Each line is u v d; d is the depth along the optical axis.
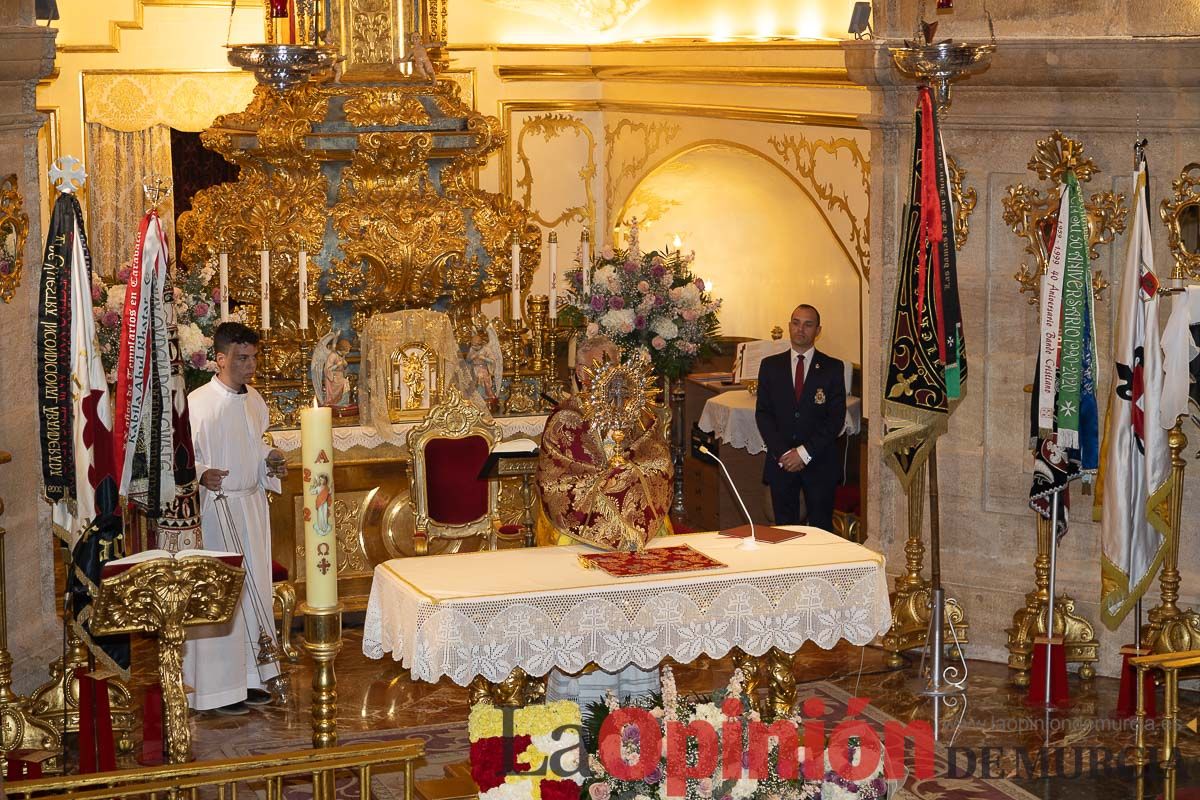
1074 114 8.62
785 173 11.53
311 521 5.81
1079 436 8.04
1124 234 8.66
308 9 10.45
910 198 8.02
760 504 11.75
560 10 13.90
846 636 6.87
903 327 8.14
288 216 10.02
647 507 7.06
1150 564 8.20
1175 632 8.23
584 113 14.27
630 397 7.06
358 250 10.07
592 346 7.09
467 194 10.62
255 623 8.46
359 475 9.77
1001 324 9.08
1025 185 8.89
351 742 7.70
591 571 6.66
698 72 12.16
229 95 13.92
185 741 6.02
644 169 13.48
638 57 13.07
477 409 9.34
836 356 12.26
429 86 10.55
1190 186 8.39
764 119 11.54
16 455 8.28
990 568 9.23
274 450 8.64
